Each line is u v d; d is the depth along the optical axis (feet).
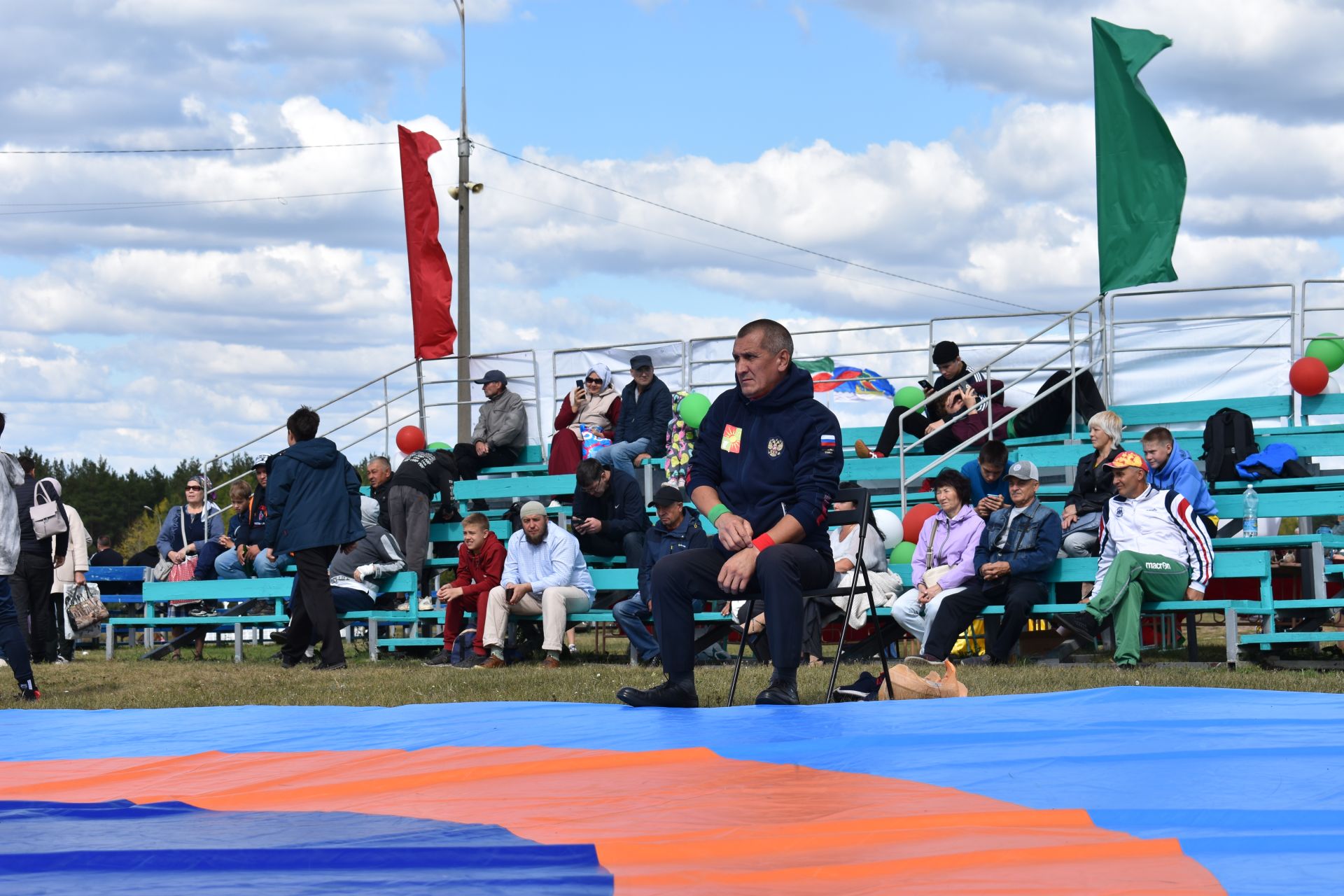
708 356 53.57
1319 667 31.01
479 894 8.16
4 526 27.96
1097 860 8.85
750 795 11.45
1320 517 45.52
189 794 12.27
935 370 50.93
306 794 12.14
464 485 48.06
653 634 35.91
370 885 8.44
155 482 293.64
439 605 40.70
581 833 9.95
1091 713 16.69
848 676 27.96
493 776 13.02
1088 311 47.32
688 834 9.77
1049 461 42.70
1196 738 14.15
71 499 284.82
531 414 55.98
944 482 34.12
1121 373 46.91
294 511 35.06
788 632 18.25
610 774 12.86
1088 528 34.73
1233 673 27.86
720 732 15.48
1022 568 31.73
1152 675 27.27
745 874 8.52
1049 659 33.01
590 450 50.83
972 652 36.42
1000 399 49.29
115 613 56.18
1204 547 30.19
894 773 12.41
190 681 32.09
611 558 41.16
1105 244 46.09
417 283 59.00
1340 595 38.73
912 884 8.19
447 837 9.88
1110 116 45.88
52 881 8.67
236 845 9.69
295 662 37.37
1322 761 12.52
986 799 10.94
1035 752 13.41
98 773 13.88
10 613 28.14
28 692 28.14
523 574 36.01
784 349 19.30
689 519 35.14
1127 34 45.70
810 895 8.00
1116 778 11.72
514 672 32.65
